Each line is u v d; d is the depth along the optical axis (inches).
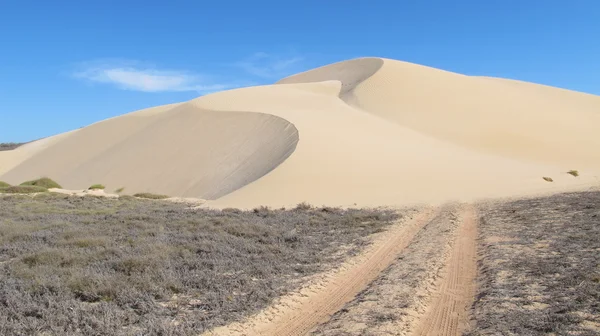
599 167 2118.6
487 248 500.7
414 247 526.3
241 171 1678.2
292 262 463.5
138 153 2169.0
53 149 2780.5
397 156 1595.7
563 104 3149.6
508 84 3543.3
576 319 274.2
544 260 424.2
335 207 1042.7
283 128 1868.8
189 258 458.0
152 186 1838.1
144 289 348.2
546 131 2536.9
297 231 672.4
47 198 1323.8
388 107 2632.9
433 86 2960.1
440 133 2331.4
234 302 330.3
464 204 977.5
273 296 346.6
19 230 638.5
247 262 451.2
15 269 397.4
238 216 852.0
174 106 2923.2
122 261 415.8
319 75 4210.1
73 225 700.0
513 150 2236.7
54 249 476.7
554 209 771.4
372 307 315.3
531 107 2878.9
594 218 644.7
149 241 544.7
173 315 305.0
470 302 323.9
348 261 468.4
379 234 629.9
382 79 3041.3
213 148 1963.6
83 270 396.2
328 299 343.0
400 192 1203.9
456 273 403.2
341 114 2237.9
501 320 279.6
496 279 371.6
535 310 295.0
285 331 279.4
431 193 1188.5
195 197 1610.5
